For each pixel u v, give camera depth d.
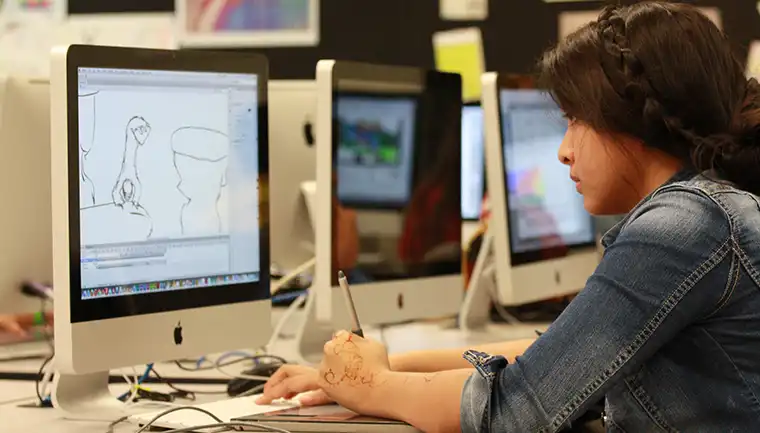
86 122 1.36
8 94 1.80
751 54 3.21
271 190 2.16
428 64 3.46
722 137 1.05
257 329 1.61
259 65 1.61
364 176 1.84
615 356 1.02
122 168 1.41
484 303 2.32
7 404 1.53
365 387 1.20
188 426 1.25
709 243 1.01
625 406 1.07
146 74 1.44
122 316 1.41
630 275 1.02
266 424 1.21
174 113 1.49
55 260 1.35
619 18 1.09
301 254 2.22
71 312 1.34
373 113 1.85
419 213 1.97
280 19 3.54
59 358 1.35
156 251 1.46
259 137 1.61
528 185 2.13
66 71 1.34
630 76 1.05
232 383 1.57
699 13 1.07
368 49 3.49
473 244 2.44
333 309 1.76
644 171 1.10
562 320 1.06
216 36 3.57
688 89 1.03
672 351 1.04
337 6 3.50
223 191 1.56
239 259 1.58
